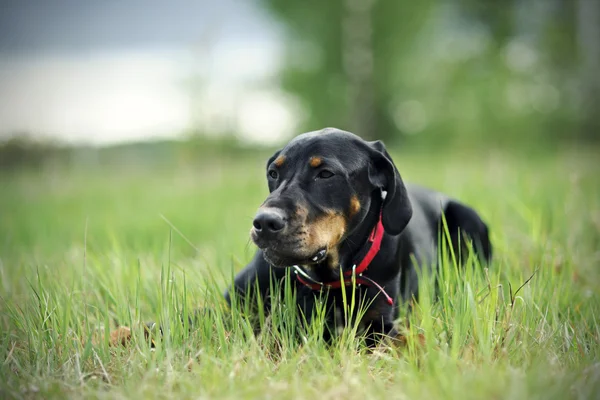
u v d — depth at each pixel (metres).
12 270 5.54
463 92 27.78
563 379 2.87
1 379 3.20
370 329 4.04
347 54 24.94
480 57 28.06
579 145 22.50
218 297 4.11
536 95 27.16
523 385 2.76
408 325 4.07
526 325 3.63
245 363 3.34
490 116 26.72
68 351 3.57
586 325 3.79
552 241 5.11
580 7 23.84
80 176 15.61
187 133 15.27
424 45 28.42
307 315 4.01
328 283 3.96
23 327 3.88
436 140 28.25
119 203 9.88
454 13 29.70
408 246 4.39
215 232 7.33
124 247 6.35
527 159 16.47
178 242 7.16
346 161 3.82
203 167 14.68
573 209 6.35
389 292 4.07
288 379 3.13
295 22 27.33
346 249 3.94
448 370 2.98
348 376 3.03
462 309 3.59
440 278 4.00
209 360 3.28
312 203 3.65
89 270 4.82
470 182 8.95
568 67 26.61
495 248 5.55
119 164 17.42
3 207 10.05
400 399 2.83
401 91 29.38
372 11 27.19
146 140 16.77
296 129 29.19
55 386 3.08
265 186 10.90
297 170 3.77
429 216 5.16
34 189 12.79
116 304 4.14
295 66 28.45
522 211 6.14
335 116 28.53
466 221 5.30
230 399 2.84
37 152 17.41
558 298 4.04
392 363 3.35
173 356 3.40
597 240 5.89
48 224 8.16
